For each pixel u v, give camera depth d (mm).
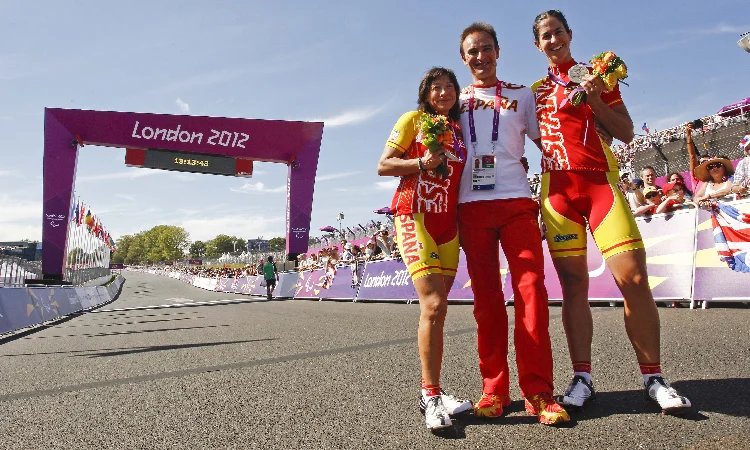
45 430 1962
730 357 2361
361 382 2457
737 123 8898
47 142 17516
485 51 2047
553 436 1544
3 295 7371
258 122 19469
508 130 1986
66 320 9695
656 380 1731
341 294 11836
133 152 18359
